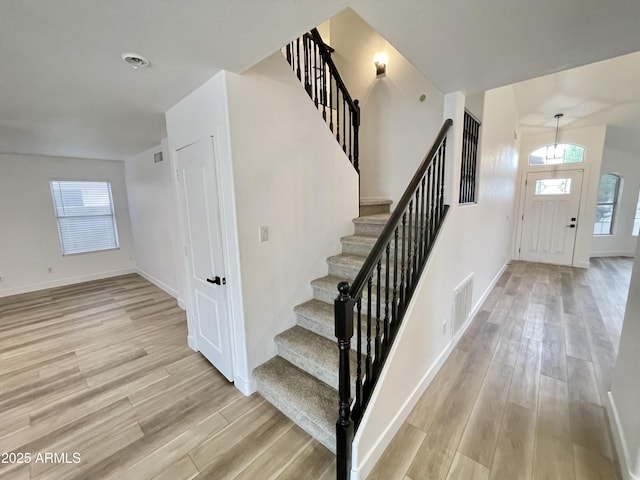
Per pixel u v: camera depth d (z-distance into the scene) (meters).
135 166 5.15
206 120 2.00
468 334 3.09
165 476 1.56
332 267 2.73
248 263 2.05
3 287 4.70
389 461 1.62
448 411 2.00
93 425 1.93
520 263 6.29
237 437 1.81
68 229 5.32
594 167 5.55
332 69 2.77
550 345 2.87
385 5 1.22
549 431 1.82
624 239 6.57
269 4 1.17
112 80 1.86
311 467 1.60
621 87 3.98
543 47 1.61
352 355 2.07
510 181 5.21
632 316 1.75
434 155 2.13
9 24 1.24
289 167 2.27
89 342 3.08
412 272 2.12
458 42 1.55
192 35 1.38
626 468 1.48
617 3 1.21
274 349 2.34
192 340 2.90
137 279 5.66
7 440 1.82
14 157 4.71
